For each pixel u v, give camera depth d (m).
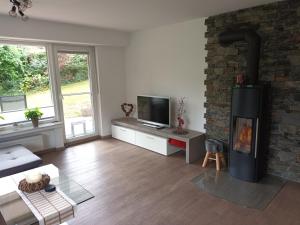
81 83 4.74
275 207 2.46
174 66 4.13
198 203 2.57
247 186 2.90
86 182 3.08
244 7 3.01
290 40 2.75
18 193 2.15
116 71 5.08
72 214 1.96
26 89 4.06
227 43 3.15
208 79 3.62
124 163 3.70
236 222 2.25
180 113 4.18
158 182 3.06
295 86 2.79
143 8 3.00
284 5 2.73
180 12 3.23
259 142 2.87
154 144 4.14
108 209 2.49
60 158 3.95
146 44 4.59
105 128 5.08
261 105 2.76
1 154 3.18
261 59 3.01
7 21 3.30
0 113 3.82
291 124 2.89
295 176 2.96
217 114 3.59
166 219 2.31
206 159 3.49
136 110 5.16
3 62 3.77
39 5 2.80
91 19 3.60
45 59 4.20
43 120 4.28
